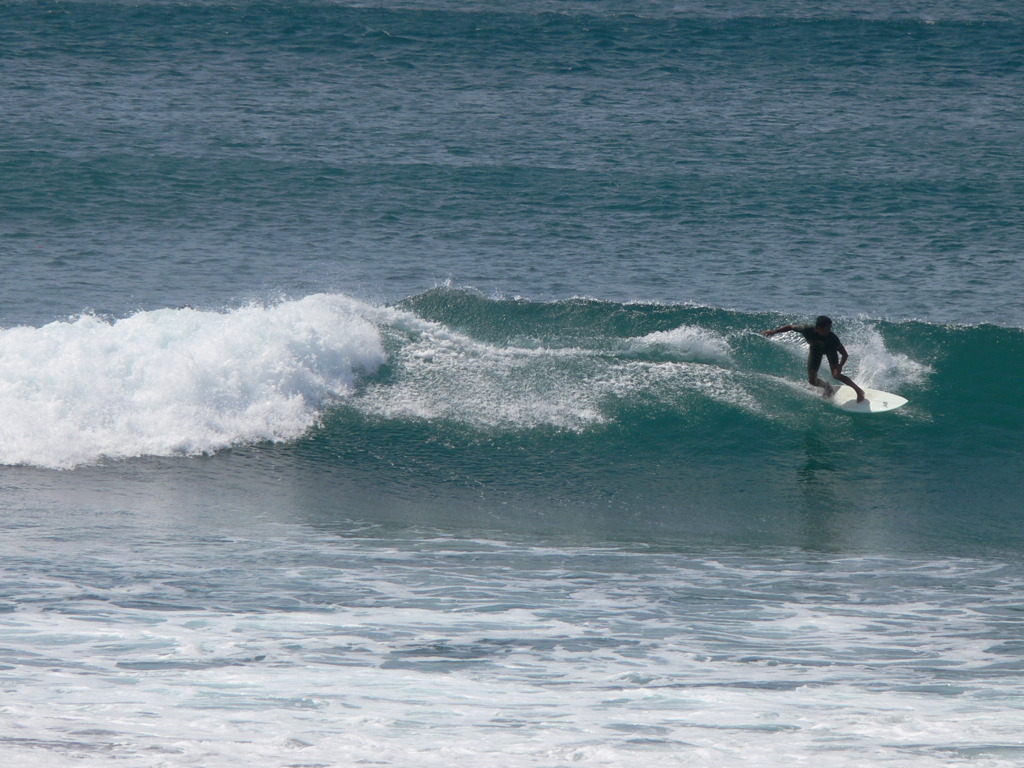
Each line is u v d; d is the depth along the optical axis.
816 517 44.88
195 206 92.50
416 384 55.09
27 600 32.19
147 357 52.22
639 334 61.06
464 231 89.00
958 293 76.62
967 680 27.61
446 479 47.88
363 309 59.38
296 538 40.28
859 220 94.44
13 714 23.36
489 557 38.88
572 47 156.50
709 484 48.28
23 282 72.50
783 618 32.97
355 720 23.77
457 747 22.19
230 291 73.00
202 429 50.38
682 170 107.44
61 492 44.34
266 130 114.81
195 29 154.75
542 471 49.06
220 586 34.34
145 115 117.19
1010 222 94.75
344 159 106.88
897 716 24.59
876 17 185.38
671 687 26.69
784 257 84.12
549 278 78.00
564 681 27.03
